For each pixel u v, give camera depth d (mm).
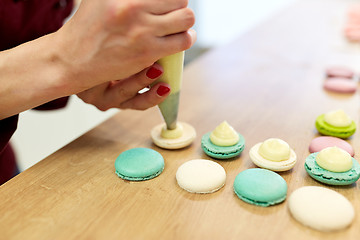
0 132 380
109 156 338
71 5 538
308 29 823
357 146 348
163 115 347
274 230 242
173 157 337
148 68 311
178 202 271
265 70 576
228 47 703
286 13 1002
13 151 571
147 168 299
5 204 267
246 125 394
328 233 239
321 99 462
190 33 274
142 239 235
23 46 287
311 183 295
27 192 282
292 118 410
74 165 322
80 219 253
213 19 1585
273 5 1509
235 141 333
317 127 374
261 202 266
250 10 1538
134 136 377
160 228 244
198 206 267
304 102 453
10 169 548
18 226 246
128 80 342
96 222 250
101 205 267
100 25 238
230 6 1547
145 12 235
